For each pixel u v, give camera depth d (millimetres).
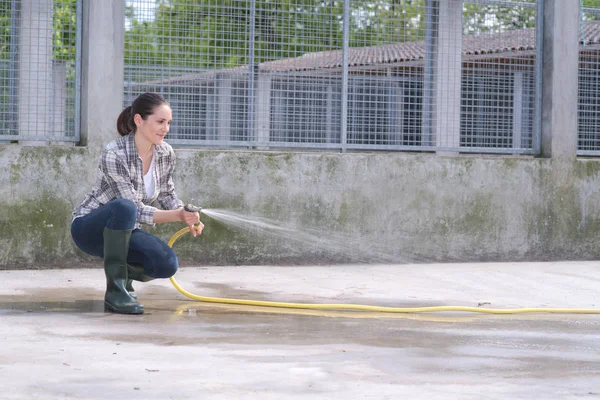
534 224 9547
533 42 9789
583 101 10023
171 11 8344
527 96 9805
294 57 8812
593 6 10648
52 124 8070
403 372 3846
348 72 9039
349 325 5211
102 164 5402
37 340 4457
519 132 9797
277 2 8719
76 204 7957
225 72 8555
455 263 9164
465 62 9508
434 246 9180
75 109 8094
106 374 3689
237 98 8617
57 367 3809
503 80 9688
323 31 8898
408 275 7984
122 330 4820
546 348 4566
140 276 5668
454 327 5242
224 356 4129
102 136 8039
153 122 5375
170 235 8242
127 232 5418
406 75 9273
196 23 8438
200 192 8344
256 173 8516
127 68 8227
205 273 7770
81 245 5645
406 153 9266
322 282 7332
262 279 7430
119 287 5473
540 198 9578
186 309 5695
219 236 8406
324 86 8953
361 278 7680
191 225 5547
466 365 4043
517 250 9492
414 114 9312
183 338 4605
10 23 7867
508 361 4172
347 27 8953
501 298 6617
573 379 3787
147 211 5527
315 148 8984
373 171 8922
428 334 4938
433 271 8359
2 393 3326
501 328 5250
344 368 3898
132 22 8211
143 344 4406
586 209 9758
